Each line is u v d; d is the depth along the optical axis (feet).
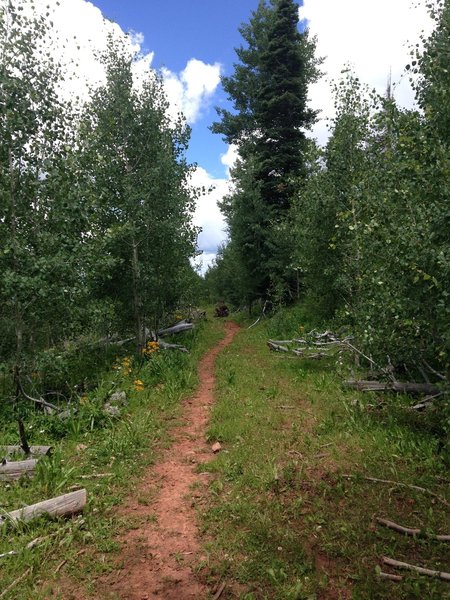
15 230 27.32
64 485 17.30
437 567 11.80
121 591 11.56
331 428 21.63
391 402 23.79
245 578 11.78
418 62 22.72
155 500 16.37
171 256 46.14
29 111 27.14
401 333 20.39
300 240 42.01
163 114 44.83
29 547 13.08
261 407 25.99
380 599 10.87
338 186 34.68
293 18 73.72
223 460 19.08
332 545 12.87
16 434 23.56
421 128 19.83
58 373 29.48
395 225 19.63
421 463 17.38
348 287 32.71
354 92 33.24
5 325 29.40
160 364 35.83
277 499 15.53
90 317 32.07
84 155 29.09
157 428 23.99
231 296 106.22
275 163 75.87
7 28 26.12
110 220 41.86
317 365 36.35
